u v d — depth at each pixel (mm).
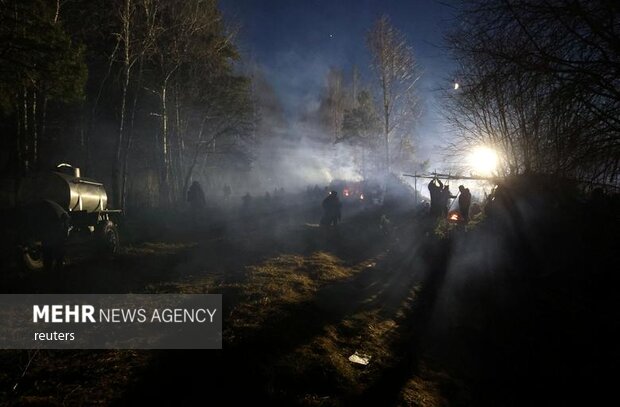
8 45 12289
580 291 7406
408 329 7332
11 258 8516
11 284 7695
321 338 6047
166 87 28156
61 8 19969
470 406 5098
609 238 7844
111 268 9445
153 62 26156
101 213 11766
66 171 11070
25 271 8555
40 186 9844
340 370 5203
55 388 4102
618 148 5500
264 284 8273
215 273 9195
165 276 8789
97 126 30797
